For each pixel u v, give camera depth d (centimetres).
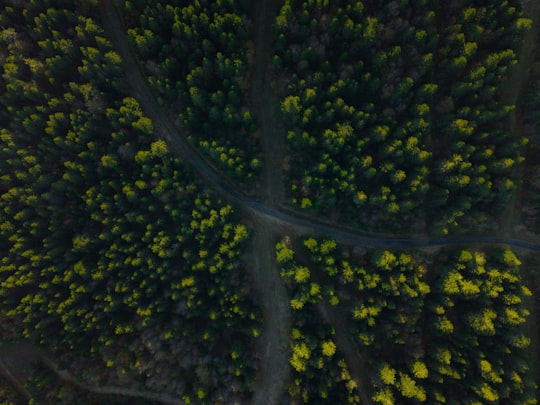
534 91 5631
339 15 5134
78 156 5809
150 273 5847
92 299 6038
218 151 5622
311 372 5766
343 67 5356
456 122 5397
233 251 5850
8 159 5791
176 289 5822
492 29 5319
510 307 5700
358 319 5862
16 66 5416
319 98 5559
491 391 5475
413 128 5434
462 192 5819
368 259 6097
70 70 5662
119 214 5838
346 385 5756
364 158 5503
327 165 5625
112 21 5859
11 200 5856
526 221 6109
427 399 5709
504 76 5547
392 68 5359
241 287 6009
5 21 5362
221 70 5422
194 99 5431
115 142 5697
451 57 5412
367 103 5572
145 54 5566
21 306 5919
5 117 5769
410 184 5666
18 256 5997
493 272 5659
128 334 6016
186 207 5906
